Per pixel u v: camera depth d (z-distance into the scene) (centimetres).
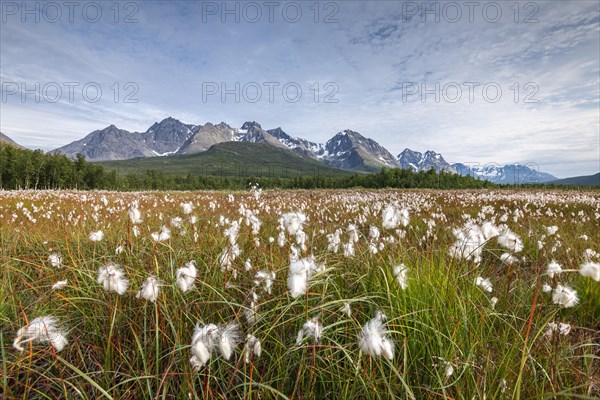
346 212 1259
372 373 216
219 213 1020
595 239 675
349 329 265
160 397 225
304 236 366
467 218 1035
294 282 207
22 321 295
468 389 212
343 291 341
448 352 239
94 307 305
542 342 255
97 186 8669
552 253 527
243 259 412
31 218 897
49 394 238
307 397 225
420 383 241
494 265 439
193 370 201
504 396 210
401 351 253
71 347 253
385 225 368
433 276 339
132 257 404
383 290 328
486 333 284
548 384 229
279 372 236
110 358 244
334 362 250
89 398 226
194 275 228
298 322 287
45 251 493
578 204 1669
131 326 261
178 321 260
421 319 276
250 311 251
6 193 2280
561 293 239
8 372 225
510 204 1716
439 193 3238
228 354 172
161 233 328
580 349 286
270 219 891
